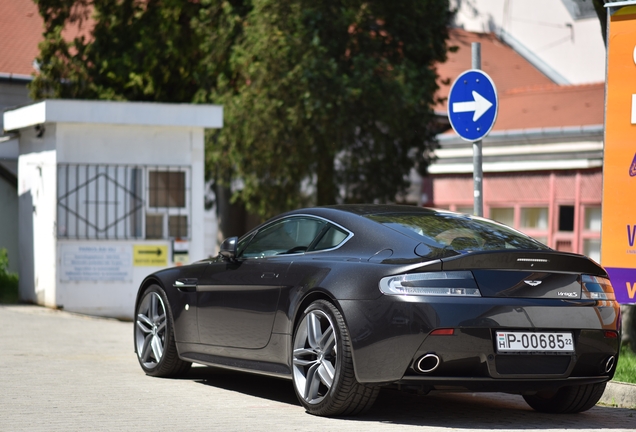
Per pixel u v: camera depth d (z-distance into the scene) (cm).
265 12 3077
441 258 873
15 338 1609
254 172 3247
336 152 3156
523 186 4022
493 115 1286
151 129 2255
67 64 3394
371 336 873
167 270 1225
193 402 1004
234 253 1081
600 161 3725
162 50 3353
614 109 1259
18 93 3722
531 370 878
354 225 980
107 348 1515
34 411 927
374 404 1028
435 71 3347
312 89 3006
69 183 2173
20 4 4347
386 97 3094
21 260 2395
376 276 889
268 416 920
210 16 3259
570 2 5225
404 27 3203
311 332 940
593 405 1005
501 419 956
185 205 2289
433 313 848
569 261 903
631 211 1246
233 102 3172
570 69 5203
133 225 2238
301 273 976
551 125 3988
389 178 3341
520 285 880
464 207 4219
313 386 936
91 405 969
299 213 1059
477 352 854
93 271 2197
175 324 1176
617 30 1257
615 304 939
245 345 1050
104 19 3378
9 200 3325
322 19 3077
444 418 946
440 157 4294
